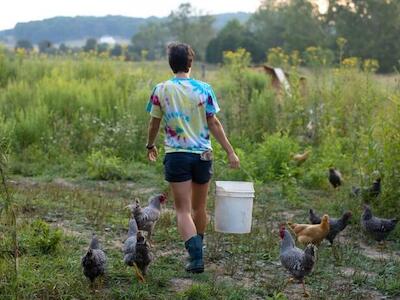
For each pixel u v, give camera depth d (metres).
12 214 6.14
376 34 47.50
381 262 8.21
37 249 7.80
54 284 6.68
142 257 6.76
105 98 18.44
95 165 13.84
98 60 24.38
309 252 6.76
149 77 22.27
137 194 12.00
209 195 11.62
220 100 17.89
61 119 17.03
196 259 6.93
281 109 17.28
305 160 13.98
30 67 23.44
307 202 11.62
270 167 13.39
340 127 16.31
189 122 6.89
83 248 8.21
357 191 10.75
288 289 7.07
